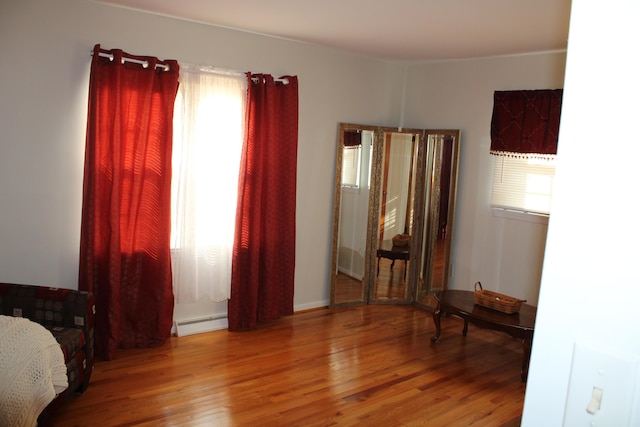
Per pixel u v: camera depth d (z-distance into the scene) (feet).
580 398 1.89
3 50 10.62
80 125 11.64
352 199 16.61
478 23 11.34
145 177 12.18
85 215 11.46
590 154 1.83
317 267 16.47
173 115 12.30
